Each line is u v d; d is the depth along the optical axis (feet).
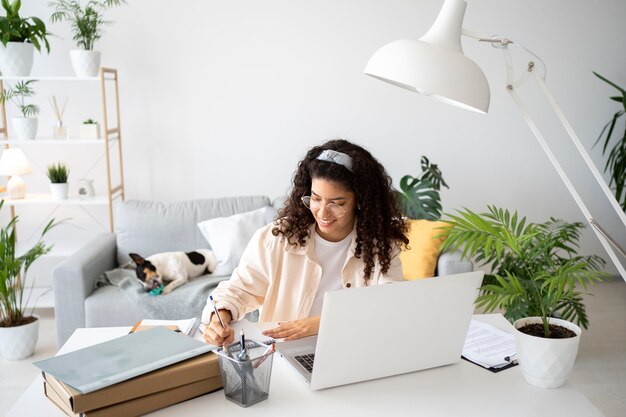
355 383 4.12
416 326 4.10
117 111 11.93
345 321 3.80
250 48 12.41
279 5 12.32
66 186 11.39
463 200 13.38
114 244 10.87
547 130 13.30
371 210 5.49
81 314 9.16
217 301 5.22
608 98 13.29
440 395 3.96
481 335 4.97
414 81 3.68
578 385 8.65
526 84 13.09
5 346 9.41
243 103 12.59
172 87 12.41
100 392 3.38
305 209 5.68
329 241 5.77
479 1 12.73
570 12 12.94
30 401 3.82
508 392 4.01
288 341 4.74
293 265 5.76
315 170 5.30
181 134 12.59
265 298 5.79
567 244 13.80
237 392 3.77
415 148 13.05
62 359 3.80
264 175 12.87
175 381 3.71
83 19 10.93
